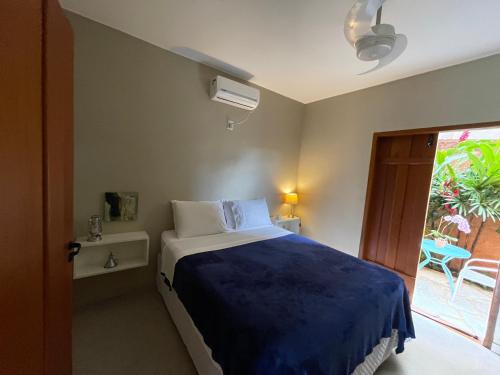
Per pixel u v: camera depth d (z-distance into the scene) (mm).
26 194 695
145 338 1753
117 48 2010
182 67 2395
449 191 3473
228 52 2240
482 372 1670
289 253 2066
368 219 2863
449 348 1898
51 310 909
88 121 1945
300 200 3744
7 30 580
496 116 1894
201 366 1388
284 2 1512
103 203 2094
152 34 2035
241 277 1556
